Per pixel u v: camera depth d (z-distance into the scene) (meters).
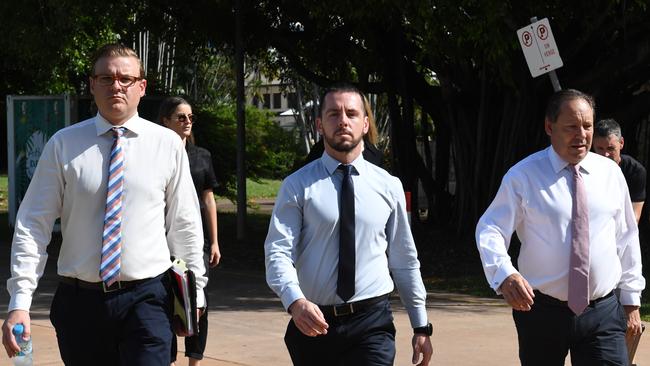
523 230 4.70
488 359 7.57
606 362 4.61
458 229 15.70
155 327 4.39
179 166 4.55
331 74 18.33
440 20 11.70
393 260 4.59
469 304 10.37
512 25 12.03
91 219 4.38
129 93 4.42
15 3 16.53
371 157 5.97
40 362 7.34
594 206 4.61
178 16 17.86
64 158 4.39
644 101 14.71
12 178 17.69
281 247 4.35
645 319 9.40
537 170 4.65
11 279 4.36
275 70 20.12
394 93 16.92
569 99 4.59
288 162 39.91
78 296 4.40
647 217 15.56
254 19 17.44
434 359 7.55
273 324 9.07
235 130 20.88
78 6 16.00
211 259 6.79
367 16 13.27
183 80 39.28
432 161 20.27
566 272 4.55
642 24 13.45
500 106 15.39
